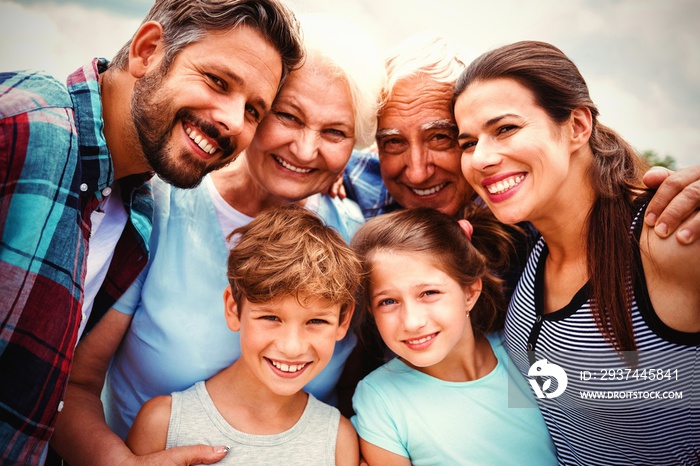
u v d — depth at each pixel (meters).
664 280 1.24
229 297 1.47
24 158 1.07
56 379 1.14
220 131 1.25
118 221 1.45
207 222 1.60
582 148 1.40
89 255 1.39
